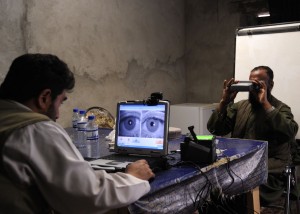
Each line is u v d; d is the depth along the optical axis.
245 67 3.69
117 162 1.73
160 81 4.73
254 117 2.86
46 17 3.38
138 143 1.88
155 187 1.43
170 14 4.84
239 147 2.13
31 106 1.22
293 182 2.71
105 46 3.96
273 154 2.76
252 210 2.21
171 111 4.56
